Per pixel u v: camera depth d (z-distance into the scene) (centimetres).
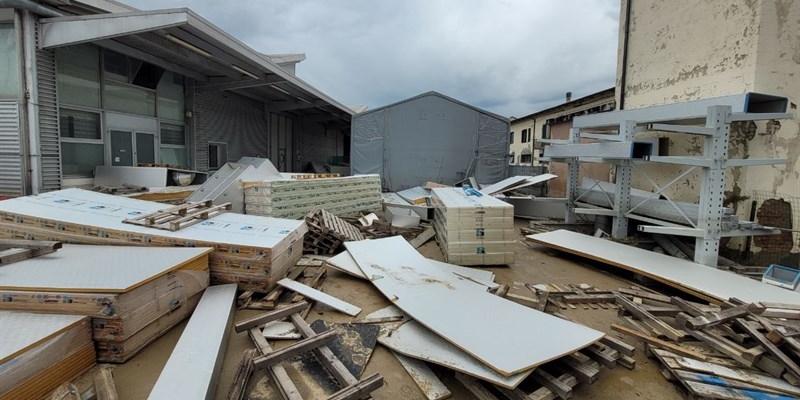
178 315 340
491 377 240
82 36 641
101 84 785
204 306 348
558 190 1332
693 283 407
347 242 558
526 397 233
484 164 1248
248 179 700
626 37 780
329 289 439
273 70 966
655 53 703
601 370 282
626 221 644
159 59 895
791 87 511
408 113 1237
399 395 251
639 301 412
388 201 1030
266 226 489
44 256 342
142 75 888
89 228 405
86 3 713
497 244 543
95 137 780
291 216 699
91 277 290
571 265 565
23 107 634
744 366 267
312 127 1978
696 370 262
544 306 391
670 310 345
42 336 231
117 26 645
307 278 458
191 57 904
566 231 679
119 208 472
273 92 1279
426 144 1242
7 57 634
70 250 367
